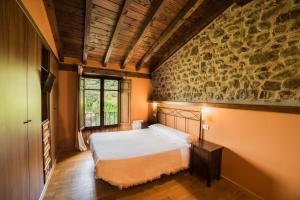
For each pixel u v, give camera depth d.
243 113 2.60
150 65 5.37
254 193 2.45
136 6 2.99
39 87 2.20
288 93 2.06
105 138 3.51
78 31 3.43
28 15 1.70
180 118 4.09
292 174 2.04
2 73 1.15
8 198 1.25
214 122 3.10
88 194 2.42
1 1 1.12
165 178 2.90
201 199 2.37
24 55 1.61
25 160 1.64
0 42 1.11
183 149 2.99
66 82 4.23
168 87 4.64
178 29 3.65
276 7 2.19
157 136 3.73
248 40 2.53
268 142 2.29
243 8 2.60
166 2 2.81
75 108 4.36
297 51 1.99
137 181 2.48
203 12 3.15
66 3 2.76
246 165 2.56
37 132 2.10
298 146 1.99
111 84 5.05
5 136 1.20
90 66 4.48
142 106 5.45
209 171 2.67
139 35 3.67
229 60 2.83
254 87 2.44
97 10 2.98
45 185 2.52
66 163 3.45
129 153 2.64
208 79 3.27
